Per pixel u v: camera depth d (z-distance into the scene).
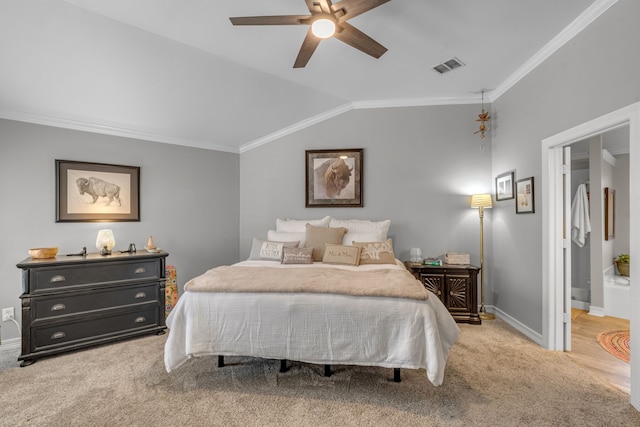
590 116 2.27
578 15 2.30
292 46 2.74
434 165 4.00
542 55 2.81
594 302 3.83
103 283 2.88
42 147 3.13
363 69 3.20
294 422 1.76
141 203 3.80
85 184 3.37
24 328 2.52
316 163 4.30
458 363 2.48
